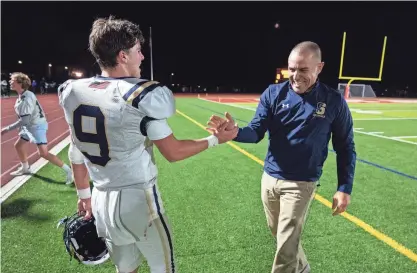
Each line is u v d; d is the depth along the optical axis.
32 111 4.29
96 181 1.58
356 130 9.31
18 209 3.66
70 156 1.79
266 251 2.89
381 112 14.95
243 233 3.19
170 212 3.65
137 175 1.50
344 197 2.07
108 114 1.39
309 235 3.15
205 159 5.91
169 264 1.69
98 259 1.97
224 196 4.15
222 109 15.34
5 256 2.75
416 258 2.79
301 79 1.97
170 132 1.47
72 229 1.91
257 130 2.14
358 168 5.39
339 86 28.78
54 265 2.64
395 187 4.50
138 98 1.36
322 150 2.09
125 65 1.48
